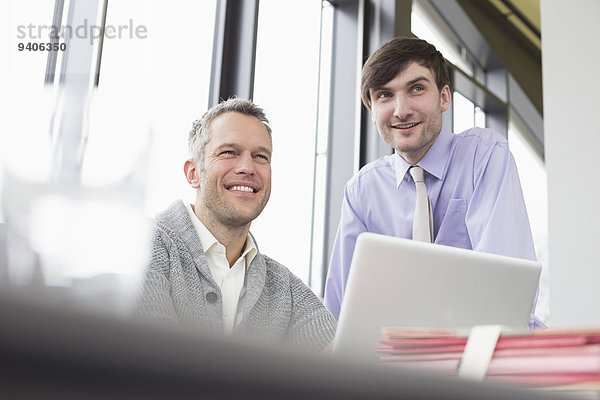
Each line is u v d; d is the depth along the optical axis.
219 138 1.50
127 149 0.28
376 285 0.92
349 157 3.71
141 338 0.20
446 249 0.96
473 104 5.34
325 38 3.79
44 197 0.26
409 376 0.28
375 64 1.91
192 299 1.33
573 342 0.59
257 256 1.52
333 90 3.84
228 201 1.48
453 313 0.97
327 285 2.07
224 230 1.49
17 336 0.17
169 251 1.35
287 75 3.34
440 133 2.00
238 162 1.49
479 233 1.83
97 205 0.27
